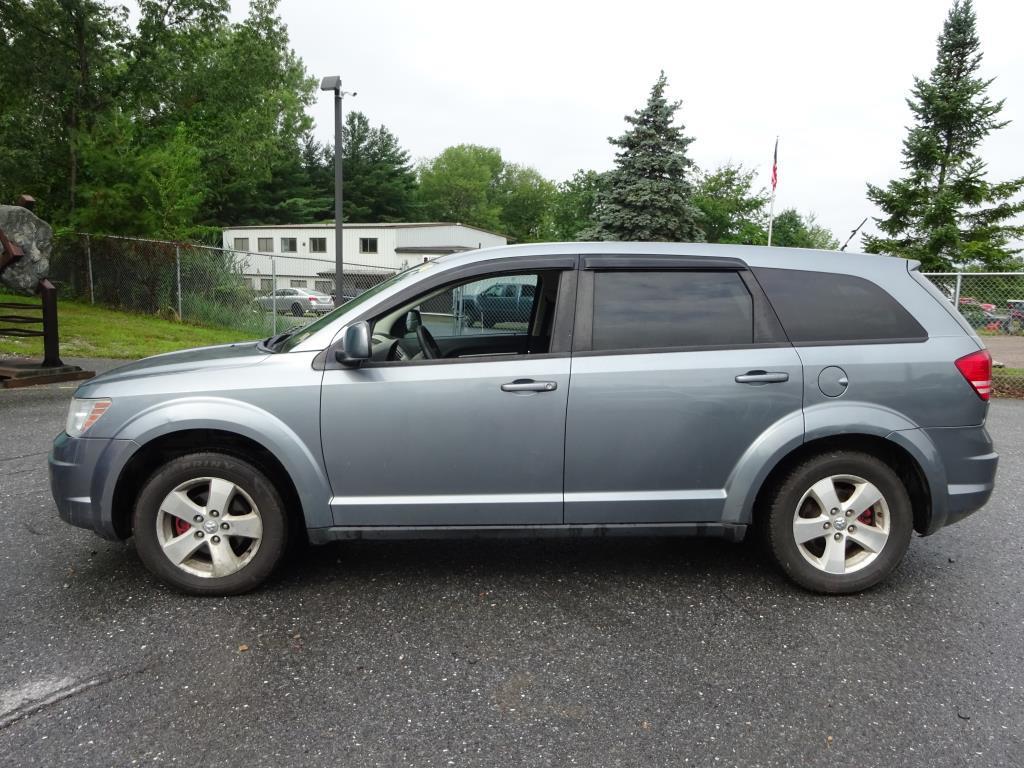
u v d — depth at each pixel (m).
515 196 93.19
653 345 3.57
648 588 3.78
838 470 3.59
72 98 21.53
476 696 2.76
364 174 66.56
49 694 2.73
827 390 3.53
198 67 28.97
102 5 22.20
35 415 7.95
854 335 3.62
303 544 4.40
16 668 2.91
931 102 26.08
